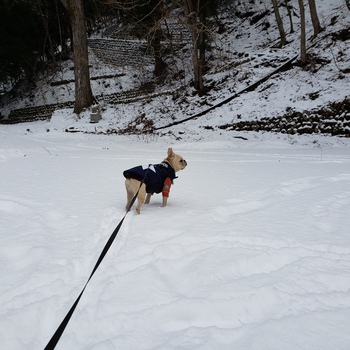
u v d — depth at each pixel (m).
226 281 3.18
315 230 4.66
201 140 20.11
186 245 4.00
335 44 24.22
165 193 5.63
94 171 9.70
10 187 7.41
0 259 3.76
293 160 12.57
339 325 2.46
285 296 2.88
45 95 35.78
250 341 2.27
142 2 26.52
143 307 2.72
